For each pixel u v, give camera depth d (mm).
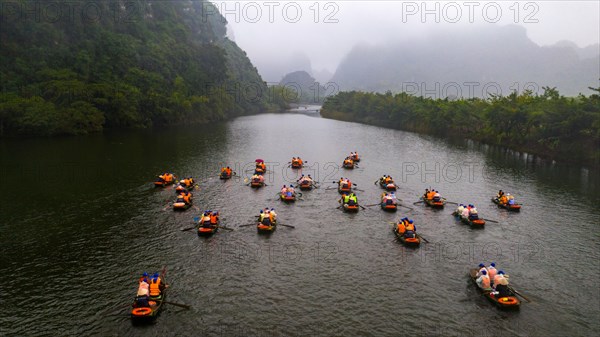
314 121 152625
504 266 27531
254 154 72625
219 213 37625
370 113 153000
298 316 21266
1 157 64125
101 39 128625
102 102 100375
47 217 36094
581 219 37406
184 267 26594
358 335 19797
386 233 32969
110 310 21625
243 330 20016
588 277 26188
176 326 20250
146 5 170000
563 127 63625
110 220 35406
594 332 20297
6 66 101875
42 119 83500
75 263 27109
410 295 23469
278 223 34938
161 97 118500
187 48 163000
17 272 25828
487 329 20406
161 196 42969
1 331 19781
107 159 64125
